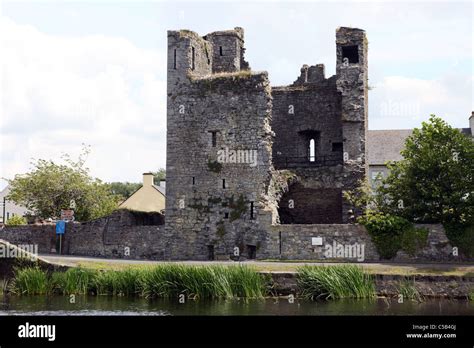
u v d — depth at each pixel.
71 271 38.34
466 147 43.78
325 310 32.16
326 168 52.34
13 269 40.06
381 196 46.19
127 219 51.84
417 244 43.25
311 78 58.75
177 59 50.78
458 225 42.81
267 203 47.81
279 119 57.06
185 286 36.12
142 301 35.19
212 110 49.88
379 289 36.16
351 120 51.69
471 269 37.41
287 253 45.97
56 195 66.75
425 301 34.75
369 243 43.97
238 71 52.47
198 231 49.38
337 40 52.50
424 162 43.88
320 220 52.75
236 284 36.19
